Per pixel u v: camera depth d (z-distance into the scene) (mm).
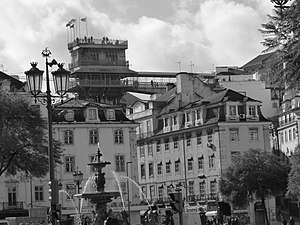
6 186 104438
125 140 114312
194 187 124062
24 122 75812
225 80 152250
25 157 75062
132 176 113688
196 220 93750
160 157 131375
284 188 101812
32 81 39812
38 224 68938
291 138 132875
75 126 112062
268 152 106062
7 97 76125
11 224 73312
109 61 171875
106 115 114438
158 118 133625
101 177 56688
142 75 174875
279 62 29188
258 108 122125
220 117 120250
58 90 39750
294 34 28719
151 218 59188
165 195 129500
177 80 134250
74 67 172000
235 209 115125
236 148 119938
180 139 127250
